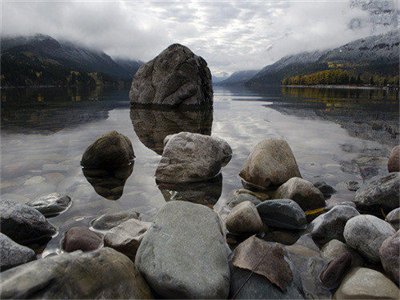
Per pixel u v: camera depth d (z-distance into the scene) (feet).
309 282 7.31
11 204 9.89
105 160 17.94
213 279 6.46
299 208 11.21
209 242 7.43
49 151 22.11
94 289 5.59
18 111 52.95
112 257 6.41
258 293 6.59
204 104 78.07
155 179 16.49
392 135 28.91
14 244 7.89
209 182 16.22
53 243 9.39
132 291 6.04
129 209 12.09
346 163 18.84
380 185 12.39
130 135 30.60
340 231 9.71
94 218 11.18
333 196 13.62
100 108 62.23
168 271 6.41
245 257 7.50
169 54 74.02
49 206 11.71
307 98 103.65
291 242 9.57
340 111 54.39
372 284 6.63
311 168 17.79
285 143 17.15
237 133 31.14
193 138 17.76
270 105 73.05
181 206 8.39
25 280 5.07
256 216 10.40
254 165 16.02
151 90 75.87
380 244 7.91
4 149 22.48
